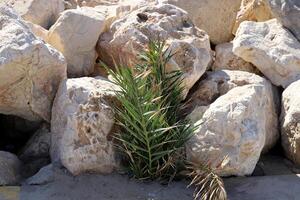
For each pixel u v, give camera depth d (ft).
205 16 19.01
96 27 17.04
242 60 18.11
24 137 17.04
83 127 14.44
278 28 18.29
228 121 14.61
